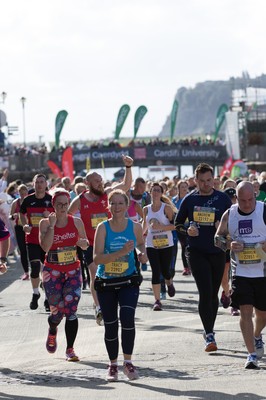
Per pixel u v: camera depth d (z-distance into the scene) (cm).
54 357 1475
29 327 1784
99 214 1733
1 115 6988
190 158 9500
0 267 1459
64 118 8375
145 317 1873
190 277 2634
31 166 8200
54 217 1444
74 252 1455
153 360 1409
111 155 9250
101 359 1443
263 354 1424
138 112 8344
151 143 9450
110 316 1306
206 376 1280
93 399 1165
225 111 9762
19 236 2541
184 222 1525
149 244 2019
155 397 1159
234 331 1641
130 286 1310
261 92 9925
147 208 2030
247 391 1171
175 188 2989
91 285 1741
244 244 1336
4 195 3034
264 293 1340
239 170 5650
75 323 1442
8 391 1234
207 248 1501
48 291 1450
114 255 1302
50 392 1219
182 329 1692
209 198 1512
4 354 1516
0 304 2125
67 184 2725
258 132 9262
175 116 9531
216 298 1509
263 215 1337
